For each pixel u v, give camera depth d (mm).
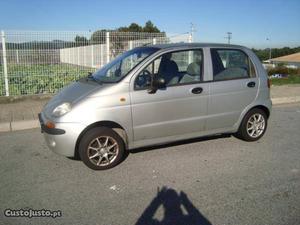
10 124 7246
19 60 10109
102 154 4863
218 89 5586
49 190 4246
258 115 6219
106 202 3932
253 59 6094
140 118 4984
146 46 5844
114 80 5000
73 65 10797
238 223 3465
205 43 5734
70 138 4617
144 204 3881
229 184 4410
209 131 5707
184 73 5391
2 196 4078
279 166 5066
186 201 3945
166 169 4926
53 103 5086
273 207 3789
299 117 8578
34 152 5699
